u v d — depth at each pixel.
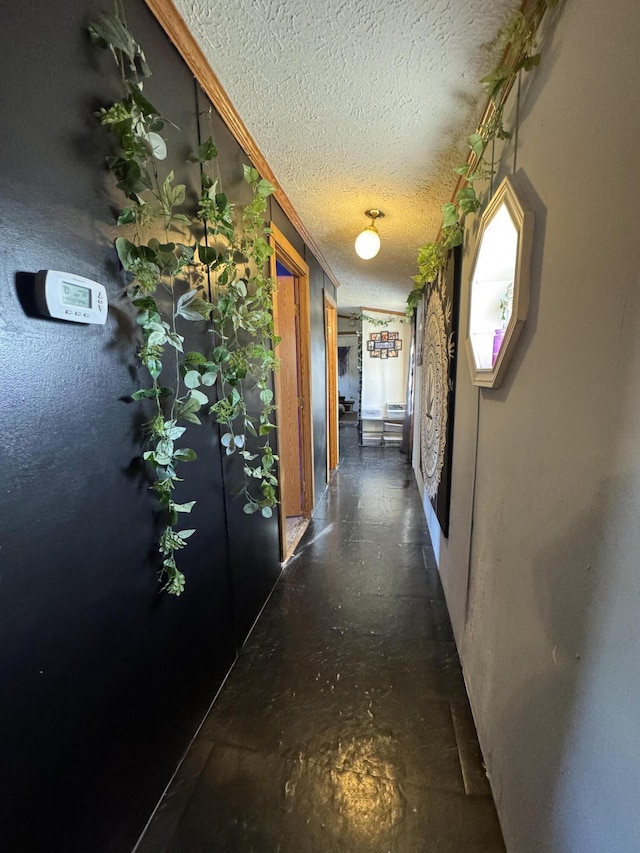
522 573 0.91
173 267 0.98
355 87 1.26
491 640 1.16
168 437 0.98
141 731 1.01
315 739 1.28
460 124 1.42
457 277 1.78
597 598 0.59
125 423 0.90
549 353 0.77
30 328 0.65
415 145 1.58
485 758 1.18
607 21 0.56
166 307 1.07
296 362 3.04
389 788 1.13
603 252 0.58
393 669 1.59
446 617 1.91
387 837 1.01
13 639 0.65
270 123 1.47
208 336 1.33
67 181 0.72
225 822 1.05
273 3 0.96
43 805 0.72
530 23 0.87
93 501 0.82
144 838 1.01
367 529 2.96
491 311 1.35
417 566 2.41
